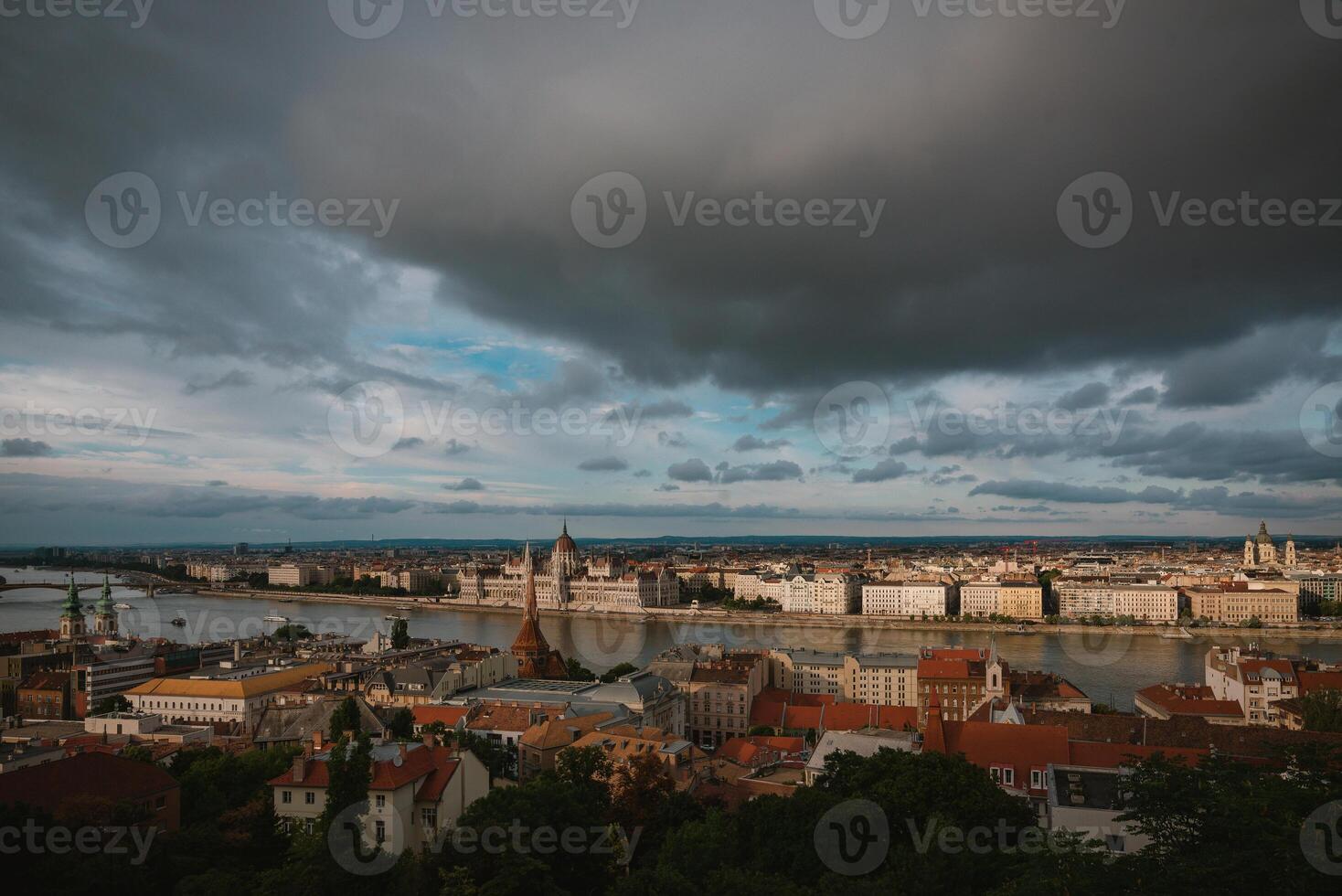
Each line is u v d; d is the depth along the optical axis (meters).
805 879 127.38
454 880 117.50
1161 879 92.31
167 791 147.38
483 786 161.25
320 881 119.50
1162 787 102.56
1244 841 91.38
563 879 129.75
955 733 180.88
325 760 161.50
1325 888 83.00
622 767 167.00
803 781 198.62
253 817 144.62
